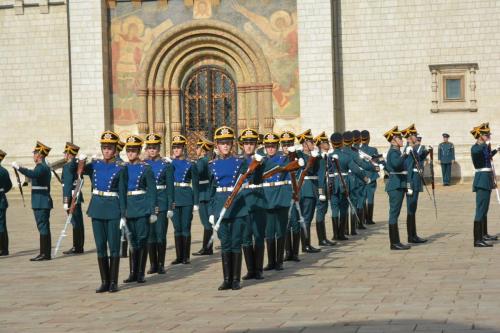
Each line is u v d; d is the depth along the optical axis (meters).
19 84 49.31
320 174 24.00
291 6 47.44
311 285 17.19
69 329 13.63
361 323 12.88
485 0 46.34
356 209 27.64
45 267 21.97
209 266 21.30
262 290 16.88
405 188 22.58
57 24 48.97
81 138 47.75
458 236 25.05
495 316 12.97
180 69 48.62
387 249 22.81
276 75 47.66
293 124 47.53
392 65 47.25
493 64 46.38
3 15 49.41
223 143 17.84
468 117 46.69
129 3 48.44
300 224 21.55
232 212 17.27
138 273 18.84
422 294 15.37
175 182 22.16
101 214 17.58
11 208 41.69
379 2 47.25
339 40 47.72
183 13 48.22
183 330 13.08
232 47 47.88
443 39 46.75
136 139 19.00
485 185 22.17
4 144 49.44
